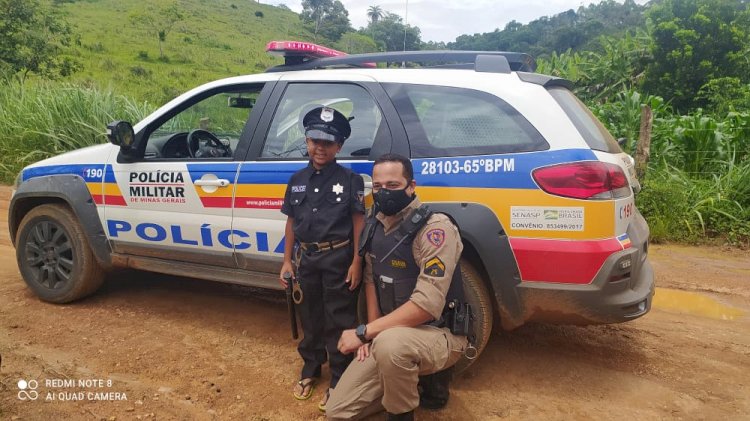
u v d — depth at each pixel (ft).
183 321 12.54
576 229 8.93
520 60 11.34
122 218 12.55
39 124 32.19
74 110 32.71
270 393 9.62
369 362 8.34
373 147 10.28
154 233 12.26
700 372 10.66
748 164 23.89
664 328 12.90
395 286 8.34
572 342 11.87
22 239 13.46
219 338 11.69
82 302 13.50
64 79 66.18
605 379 10.30
